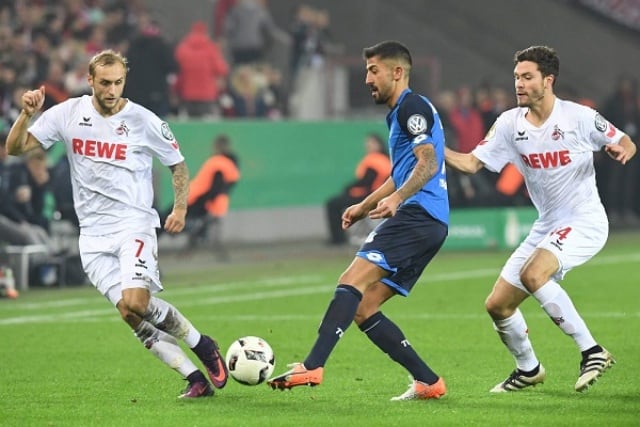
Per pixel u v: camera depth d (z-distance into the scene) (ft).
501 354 124.16
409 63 94.02
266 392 101.86
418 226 93.35
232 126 231.71
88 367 117.50
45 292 184.34
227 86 266.98
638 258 224.74
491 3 358.43
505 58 350.02
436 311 157.38
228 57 289.74
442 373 112.78
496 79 345.10
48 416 91.40
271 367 94.38
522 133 99.35
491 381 108.06
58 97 219.82
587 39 353.72
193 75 252.62
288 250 239.09
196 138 222.69
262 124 238.27
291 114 288.51
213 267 213.66
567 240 98.58
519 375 101.45
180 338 97.96
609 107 289.12
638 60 349.82
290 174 243.81
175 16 301.84
